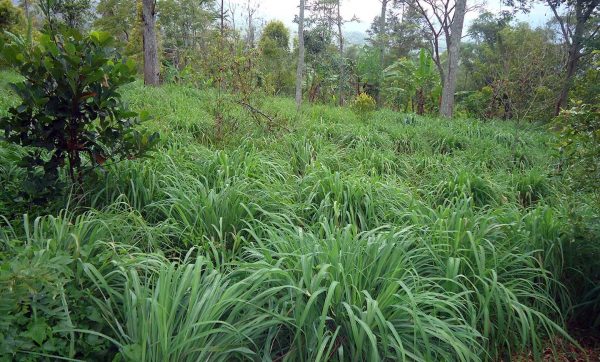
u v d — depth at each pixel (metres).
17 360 2.41
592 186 4.34
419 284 3.53
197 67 11.52
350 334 2.94
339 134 8.62
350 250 3.44
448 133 9.78
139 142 4.54
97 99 4.17
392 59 28.70
